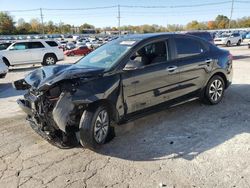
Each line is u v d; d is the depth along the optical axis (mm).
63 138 4336
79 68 4633
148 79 4844
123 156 4117
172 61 5289
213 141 4473
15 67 19672
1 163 4023
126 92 4574
